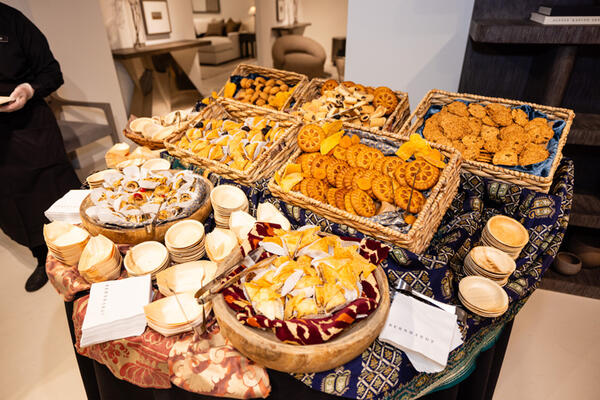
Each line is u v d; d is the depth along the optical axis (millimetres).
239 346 750
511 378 1648
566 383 1631
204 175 1355
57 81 1999
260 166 1274
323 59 6168
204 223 1241
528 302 2059
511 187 1211
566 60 1578
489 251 1021
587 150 2086
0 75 1812
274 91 1826
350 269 840
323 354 708
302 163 1265
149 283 938
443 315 886
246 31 8547
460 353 889
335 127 1312
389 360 807
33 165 1978
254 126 1464
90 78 3645
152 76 4348
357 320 773
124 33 4086
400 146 1243
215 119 1603
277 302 780
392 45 2207
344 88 1626
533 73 1867
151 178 1205
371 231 1031
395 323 853
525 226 1159
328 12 7895
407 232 1038
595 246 2131
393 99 1595
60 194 2117
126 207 1093
